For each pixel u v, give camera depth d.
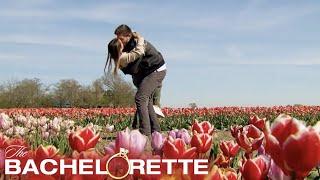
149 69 10.34
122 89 71.25
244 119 24.98
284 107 26.62
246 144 3.30
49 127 11.02
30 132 11.06
